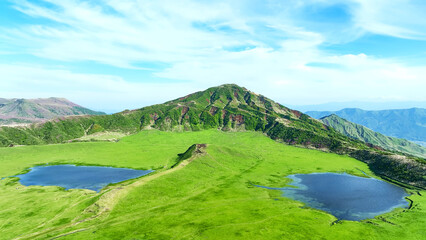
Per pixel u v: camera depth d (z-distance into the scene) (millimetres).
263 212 99500
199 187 131250
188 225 86812
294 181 150375
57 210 101562
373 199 120062
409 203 114875
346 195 125875
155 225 86875
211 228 84438
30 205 106812
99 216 95312
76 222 90438
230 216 94875
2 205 107125
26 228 86000
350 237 79312
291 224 88312
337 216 99438
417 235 80750
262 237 78438
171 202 110125
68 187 138375
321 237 79125
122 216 95062
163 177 138375
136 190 118500
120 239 77125
